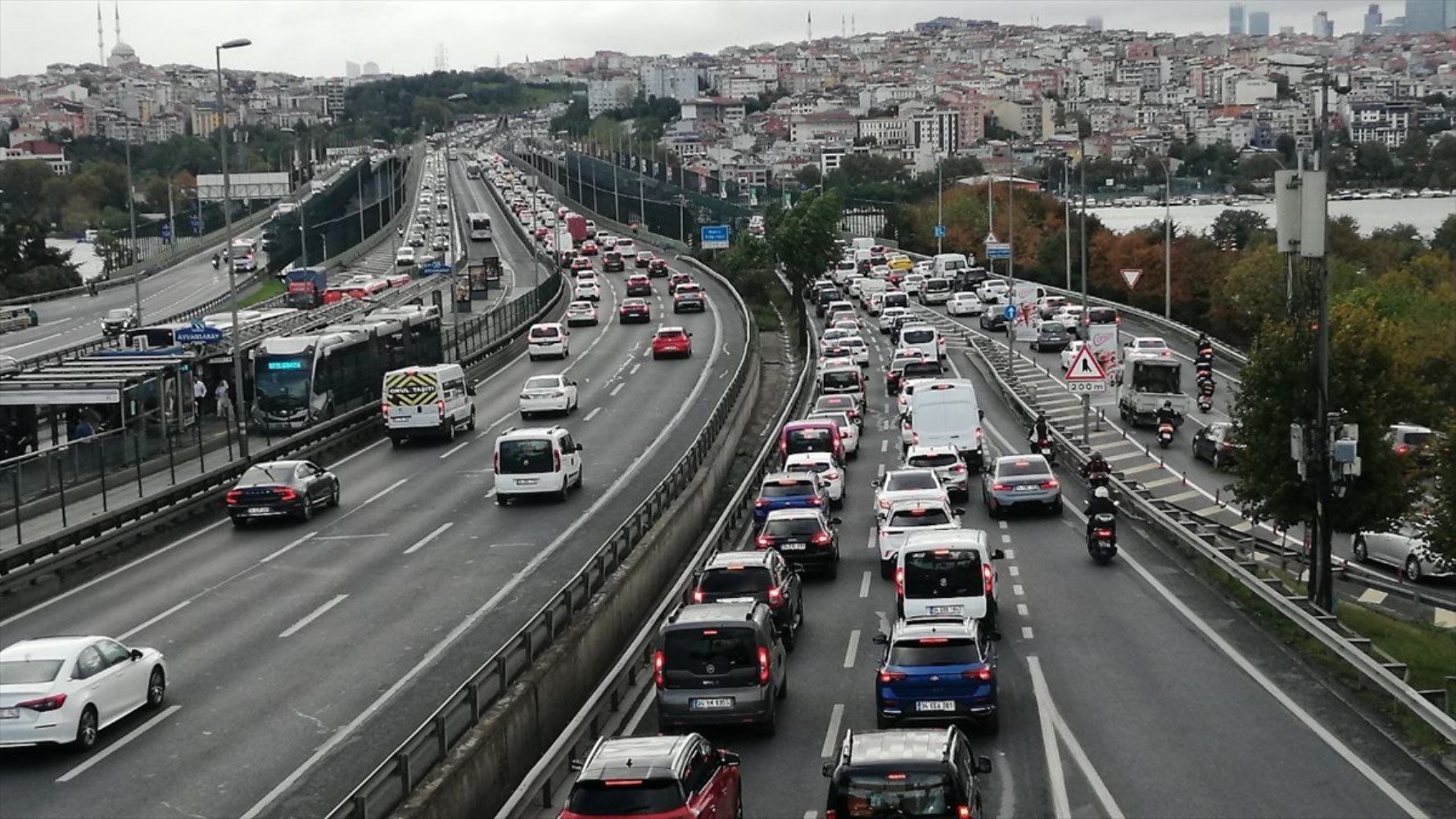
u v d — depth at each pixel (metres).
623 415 68.81
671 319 111.94
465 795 19.62
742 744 24.38
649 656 29.95
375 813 17.25
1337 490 32.16
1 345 93.81
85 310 118.00
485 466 56.53
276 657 30.81
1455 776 21.42
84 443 44.72
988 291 111.38
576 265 152.88
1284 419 38.06
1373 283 103.25
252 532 45.88
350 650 31.12
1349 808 20.12
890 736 17.94
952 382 55.75
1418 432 54.38
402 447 62.34
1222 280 118.62
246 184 176.12
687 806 17.03
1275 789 21.02
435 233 199.25
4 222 147.00
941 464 49.50
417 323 75.06
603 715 25.31
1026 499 45.34
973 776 18.20
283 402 59.97
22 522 41.16
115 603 36.69
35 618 35.31
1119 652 29.52
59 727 24.61
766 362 90.12
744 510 46.78
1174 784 21.39
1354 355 39.56
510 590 36.31
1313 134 59.66
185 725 26.30
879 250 162.50
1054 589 35.72
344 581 38.09
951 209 175.12
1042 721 24.91
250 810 21.75
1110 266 137.00
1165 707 25.52
